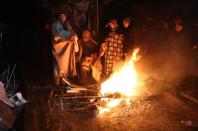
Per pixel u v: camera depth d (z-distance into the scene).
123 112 8.83
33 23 16.70
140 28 13.69
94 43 10.88
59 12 10.93
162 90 10.41
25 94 9.98
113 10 11.98
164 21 13.77
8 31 15.38
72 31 10.76
